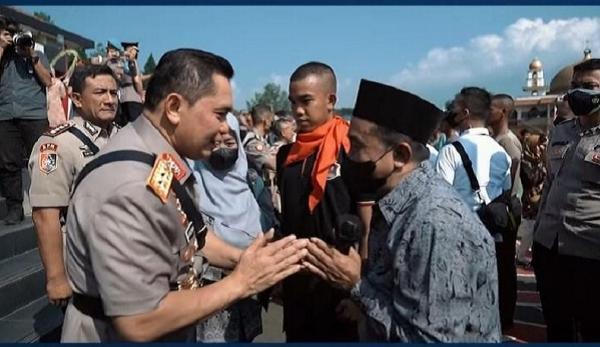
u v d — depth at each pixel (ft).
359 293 5.98
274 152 17.92
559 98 13.41
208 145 6.08
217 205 9.15
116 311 5.41
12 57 15.72
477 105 12.40
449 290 5.16
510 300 13.34
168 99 5.83
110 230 5.40
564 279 10.77
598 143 10.02
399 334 5.50
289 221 8.91
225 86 5.95
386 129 5.76
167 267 5.75
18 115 15.76
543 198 11.51
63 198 9.27
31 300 13.34
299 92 8.95
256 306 9.53
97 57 18.54
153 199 5.57
